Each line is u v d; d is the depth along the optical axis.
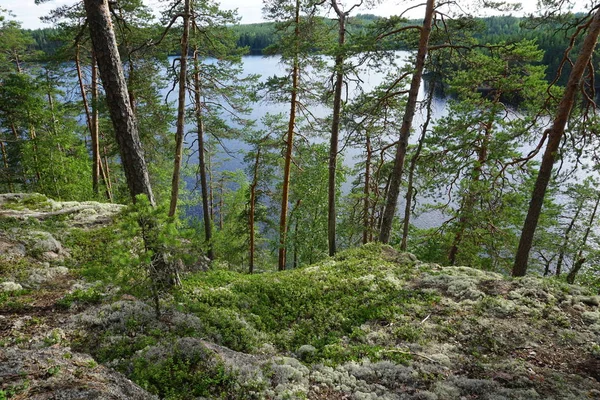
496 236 16.88
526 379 5.84
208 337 7.00
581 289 9.26
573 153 12.77
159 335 6.71
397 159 12.78
